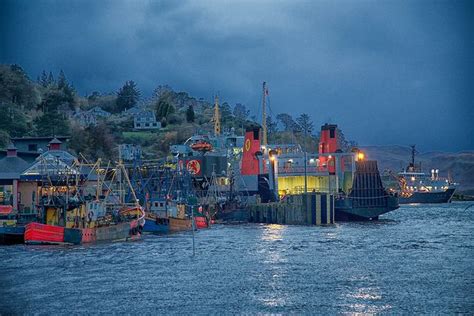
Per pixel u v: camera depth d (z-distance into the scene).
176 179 145.62
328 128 167.12
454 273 63.19
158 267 66.88
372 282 58.28
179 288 55.44
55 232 86.50
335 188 154.38
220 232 115.69
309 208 133.00
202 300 50.78
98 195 102.75
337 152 165.00
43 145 146.25
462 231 116.56
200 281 58.75
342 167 155.25
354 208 141.75
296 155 155.50
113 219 101.00
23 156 129.00
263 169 165.62
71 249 82.69
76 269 65.19
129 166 138.00
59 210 91.44
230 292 53.78
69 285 56.56
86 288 55.28
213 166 176.12
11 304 49.31
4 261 70.62
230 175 169.62
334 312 46.97
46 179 105.88
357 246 87.56
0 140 160.38
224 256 76.12
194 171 175.12
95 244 89.81
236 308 48.16
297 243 91.69
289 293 53.41
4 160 112.62
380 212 142.50
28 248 83.25
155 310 47.56
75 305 49.06
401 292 53.78
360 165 141.75
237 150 199.62
